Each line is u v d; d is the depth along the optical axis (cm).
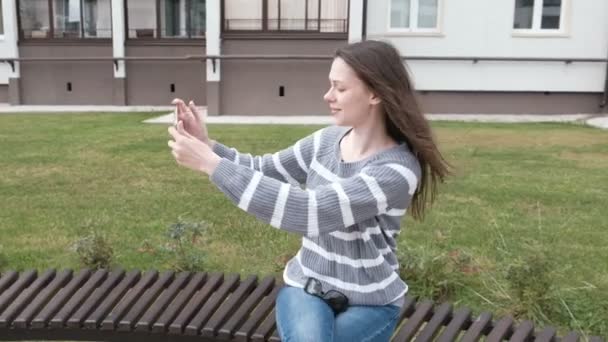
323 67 1474
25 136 1077
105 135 1088
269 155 240
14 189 679
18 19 1781
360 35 1446
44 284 292
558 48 1495
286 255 448
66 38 1780
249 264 443
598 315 354
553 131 1170
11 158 862
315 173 220
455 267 395
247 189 192
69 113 1538
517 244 482
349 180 198
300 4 1457
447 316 270
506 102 1530
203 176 741
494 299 369
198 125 238
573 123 1317
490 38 1497
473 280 395
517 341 247
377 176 197
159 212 581
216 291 284
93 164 819
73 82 1798
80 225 536
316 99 1488
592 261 447
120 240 492
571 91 1512
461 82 1521
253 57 1453
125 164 818
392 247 218
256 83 1487
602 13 1476
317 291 209
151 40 1748
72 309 267
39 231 520
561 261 445
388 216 208
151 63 1766
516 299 354
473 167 802
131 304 271
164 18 1756
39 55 1788
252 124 1288
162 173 760
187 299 275
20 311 269
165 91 1777
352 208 193
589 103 1523
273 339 245
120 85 1769
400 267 380
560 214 578
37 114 1505
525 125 1275
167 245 436
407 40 1508
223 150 237
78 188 683
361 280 209
